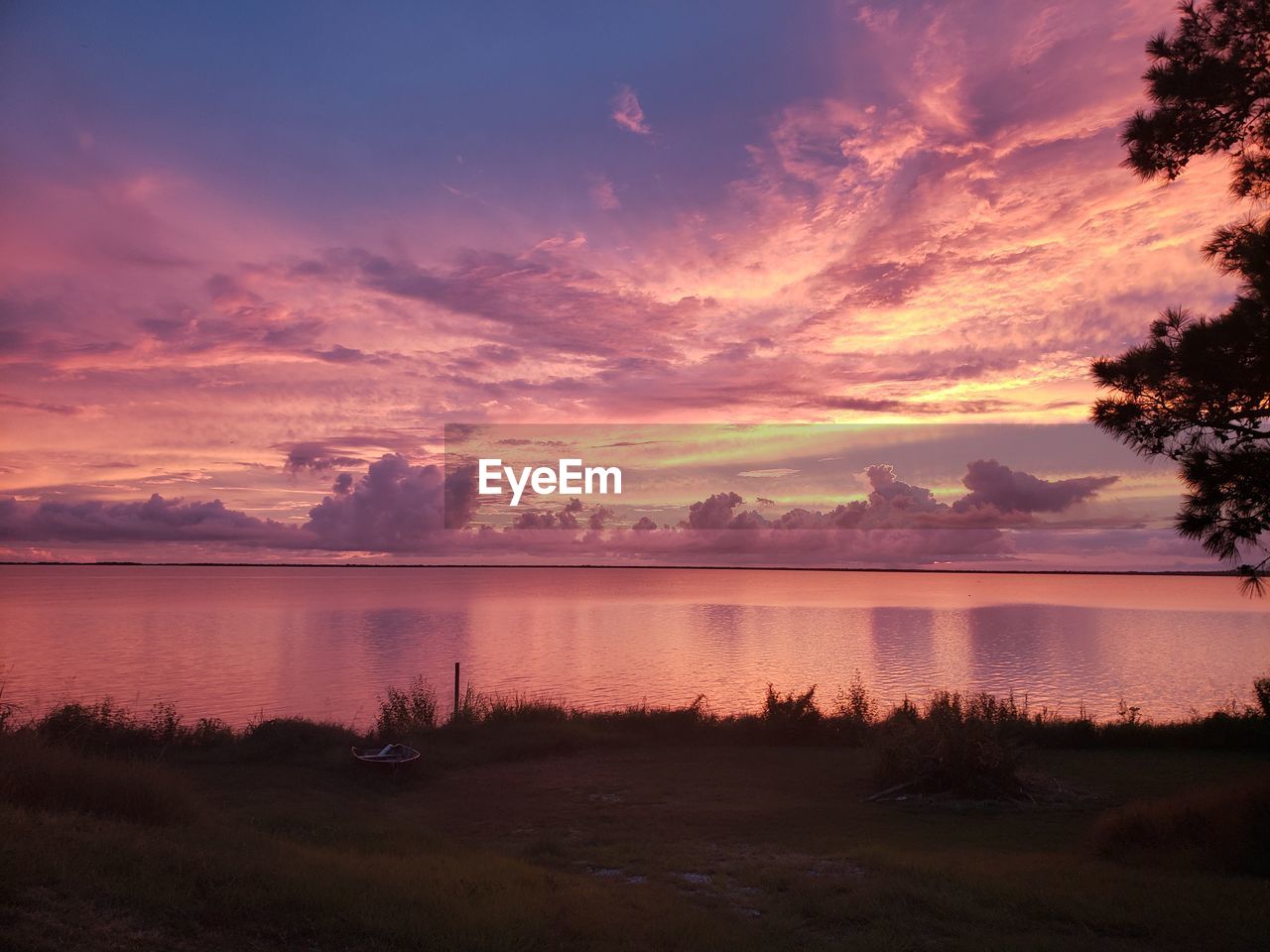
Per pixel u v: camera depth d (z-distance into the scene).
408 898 7.39
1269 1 9.66
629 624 92.19
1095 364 9.97
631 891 8.88
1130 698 40.09
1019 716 22.14
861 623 97.19
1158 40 10.39
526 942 6.69
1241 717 20.89
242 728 29.52
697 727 22.72
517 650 62.00
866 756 18.31
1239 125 10.23
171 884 6.55
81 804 9.44
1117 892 8.79
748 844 11.84
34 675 45.47
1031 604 159.88
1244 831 10.74
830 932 7.73
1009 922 7.95
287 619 95.75
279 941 6.01
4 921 5.32
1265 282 8.80
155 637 71.44
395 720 22.16
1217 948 7.36
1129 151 10.84
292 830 11.80
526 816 14.03
